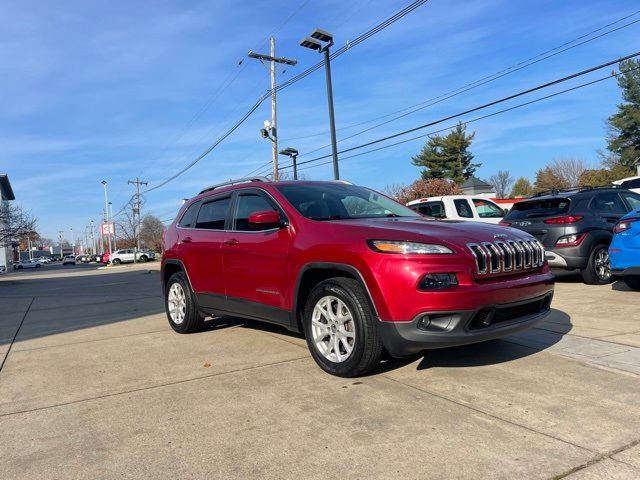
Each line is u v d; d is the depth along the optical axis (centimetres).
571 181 6606
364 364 421
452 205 1198
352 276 433
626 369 435
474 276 397
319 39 1830
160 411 391
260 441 331
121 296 1293
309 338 466
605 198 933
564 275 970
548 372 435
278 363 501
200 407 395
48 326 820
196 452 320
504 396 386
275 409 382
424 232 416
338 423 351
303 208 508
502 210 1277
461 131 5888
